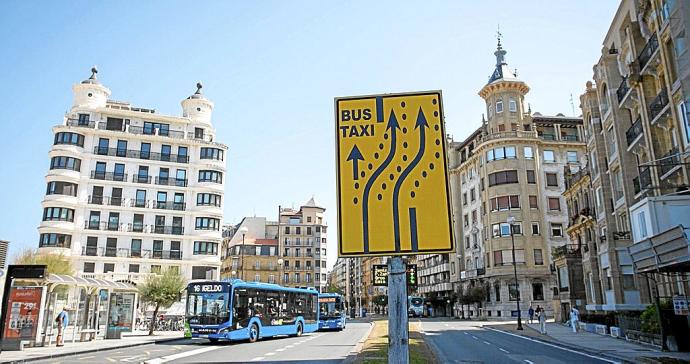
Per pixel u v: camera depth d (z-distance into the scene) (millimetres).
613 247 32312
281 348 22422
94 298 27922
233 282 25375
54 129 56969
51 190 54969
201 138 63969
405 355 7078
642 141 28281
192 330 24969
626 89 29688
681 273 22422
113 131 58938
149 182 59500
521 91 65125
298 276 106062
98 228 56312
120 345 23484
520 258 59031
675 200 20422
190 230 60125
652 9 25781
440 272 78250
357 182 7824
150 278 36562
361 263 141000
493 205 61906
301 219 110438
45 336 22656
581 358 19031
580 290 42312
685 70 21422
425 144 7840
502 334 33594
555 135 65562
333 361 16953
